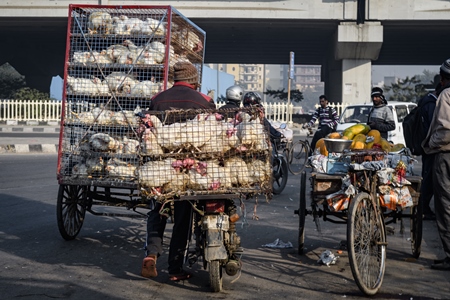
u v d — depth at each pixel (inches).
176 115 187.9
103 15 254.5
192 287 191.6
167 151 183.8
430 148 215.0
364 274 183.3
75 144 245.9
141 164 183.9
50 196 378.9
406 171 221.8
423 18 1061.1
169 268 197.0
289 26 1158.3
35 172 513.7
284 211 342.0
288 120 1112.8
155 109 198.8
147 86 246.2
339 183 213.5
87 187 258.7
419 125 274.5
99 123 244.1
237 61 1915.6
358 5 1072.2
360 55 1127.0
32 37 1483.8
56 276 203.3
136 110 244.1
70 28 257.9
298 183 478.3
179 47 280.1
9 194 385.4
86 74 254.7
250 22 1120.8
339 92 1283.2
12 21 1163.3
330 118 580.7
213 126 181.2
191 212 189.8
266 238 267.7
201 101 200.7
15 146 724.0
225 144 180.7
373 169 198.7
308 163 233.9
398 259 231.0
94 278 201.2
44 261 223.6
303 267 217.8
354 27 1081.4
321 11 1073.5
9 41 1514.5
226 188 181.0
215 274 179.8
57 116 1255.5
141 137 183.6
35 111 1280.8
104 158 241.4
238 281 198.5
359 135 243.6
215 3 1075.3
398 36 1337.4
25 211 327.3
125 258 229.9
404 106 609.0
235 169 180.5
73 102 251.1
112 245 251.8
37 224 293.1
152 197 180.9
